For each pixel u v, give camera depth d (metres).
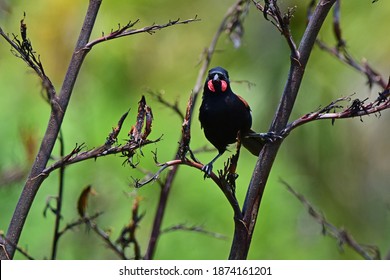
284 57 12.83
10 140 11.99
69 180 11.69
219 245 11.96
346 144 14.49
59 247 11.24
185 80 13.44
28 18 12.80
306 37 5.85
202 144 12.44
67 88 5.76
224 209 12.18
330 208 14.37
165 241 11.85
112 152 5.56
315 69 13.52
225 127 7.60
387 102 5.65
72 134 12.41
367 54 13.13
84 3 12.97
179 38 13.70
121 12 13.36
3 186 9.04
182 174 12.28
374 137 14.73
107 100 13.09
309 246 12.83
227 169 5.60
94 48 13.22
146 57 13.56
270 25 12.96
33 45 12.77
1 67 13.21
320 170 14.09
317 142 14.02
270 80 12.86
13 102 12.96
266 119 12.80
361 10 13.16
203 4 13.84
